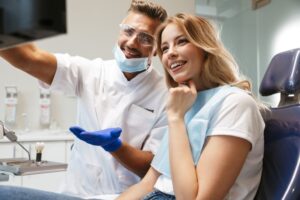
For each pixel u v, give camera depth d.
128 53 1.43
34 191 0.86
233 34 3.40
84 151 1.50
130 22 1.42
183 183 0.90
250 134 0.93
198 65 1.10
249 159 1.00
